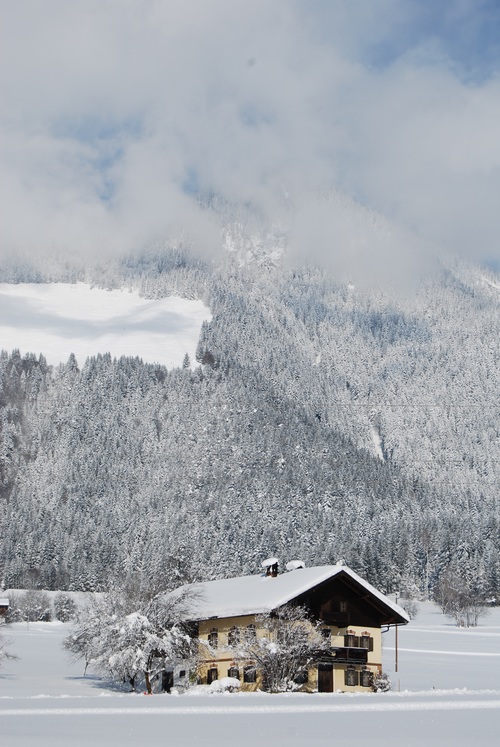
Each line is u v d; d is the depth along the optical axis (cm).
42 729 3881
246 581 9606
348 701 5784
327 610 8538
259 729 3966
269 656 7612
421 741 3556
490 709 5166
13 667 10438
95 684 8400
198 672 8556
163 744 3366
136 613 7712
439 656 12562
